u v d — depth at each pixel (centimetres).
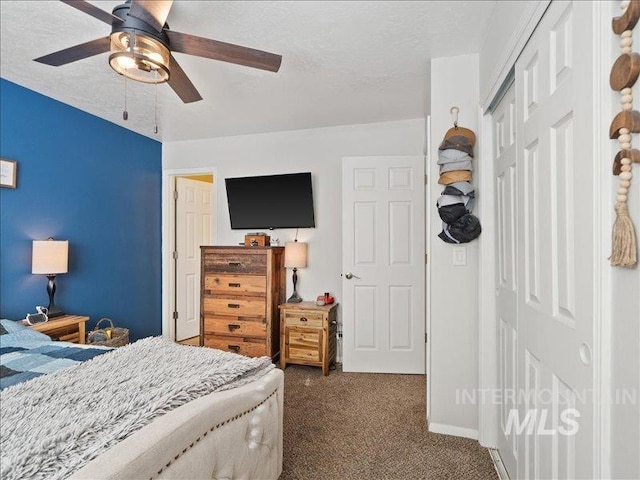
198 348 171
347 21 188
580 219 89
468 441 208
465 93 218
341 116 335
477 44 208
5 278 258
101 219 337
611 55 78
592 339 82
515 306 161
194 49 164
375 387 289
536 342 128
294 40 207
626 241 69
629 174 69
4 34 201
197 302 456
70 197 307
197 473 106
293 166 374
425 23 189
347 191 332
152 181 402
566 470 100
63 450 85
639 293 68
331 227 363
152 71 171
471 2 173
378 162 328
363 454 194
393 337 326
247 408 136
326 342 322
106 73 248
